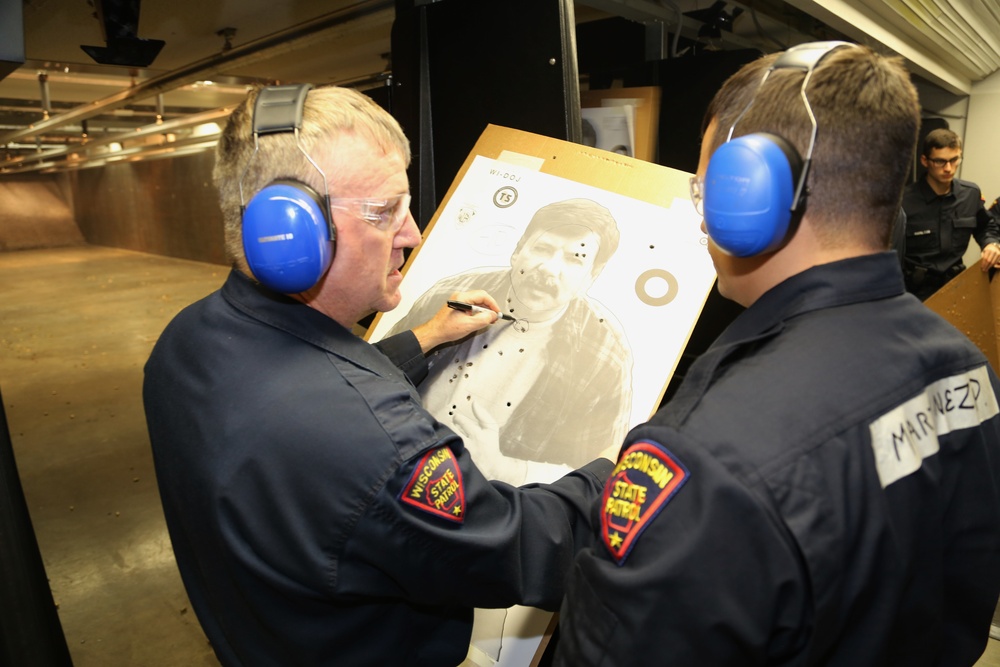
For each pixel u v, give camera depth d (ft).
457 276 3.45
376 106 2.14
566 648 1.64
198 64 8.87
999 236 9.39
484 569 2.01
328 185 1.96
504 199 3.54
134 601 6.77
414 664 2.35
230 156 2.03
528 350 3.14
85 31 6.69
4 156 35.12
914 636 1.68
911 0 8.54
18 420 11.61
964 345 1.79
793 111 1.52
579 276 3.21
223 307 2.18
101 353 15.90
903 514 1.50
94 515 8.43
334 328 2.15
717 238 1.58
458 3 4.09
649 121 5.14
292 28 7.13
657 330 2.97
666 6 6.27
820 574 1.35
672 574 1.40
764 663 1.45
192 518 2.13
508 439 3.01
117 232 42.16
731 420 1.46
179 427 2.13
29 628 3.70
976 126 15.72
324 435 1.90
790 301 1.65
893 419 1.50
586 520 2.35
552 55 3.71
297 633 2.08
